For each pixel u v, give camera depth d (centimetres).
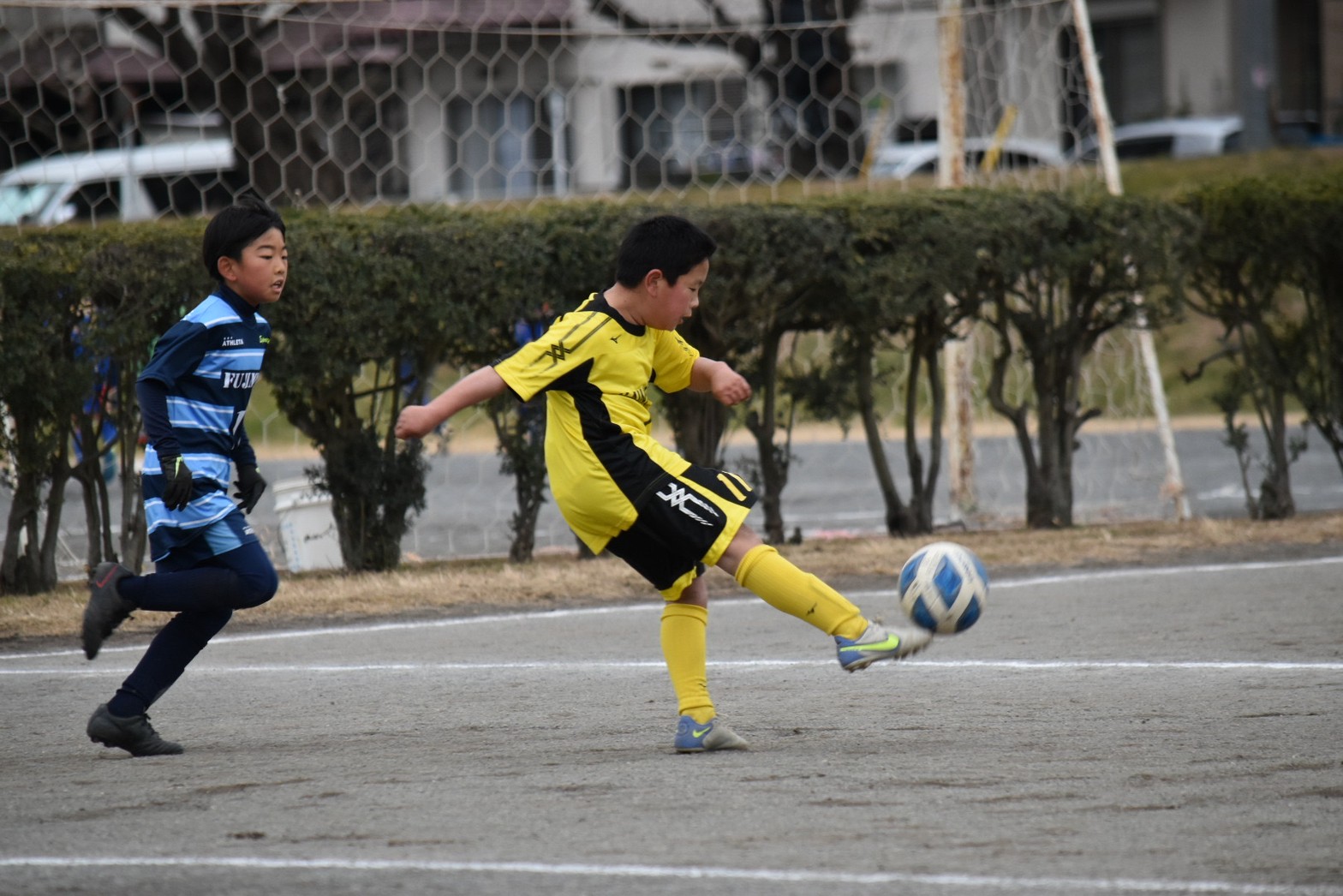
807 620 1788
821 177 9394
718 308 3741
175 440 1847
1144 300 4159
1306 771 1675
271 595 1941
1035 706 2086
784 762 1769
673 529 1800
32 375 3300
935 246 3859
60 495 3509
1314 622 2752
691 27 9681
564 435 1825
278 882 1306
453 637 2850
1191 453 6944
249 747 1934
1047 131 7769
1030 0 5528
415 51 9856
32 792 1680
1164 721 1958
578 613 3108
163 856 1400
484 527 4766
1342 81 14412
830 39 9319
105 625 1861
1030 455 4319
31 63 6719
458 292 3541
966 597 1762
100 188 7194
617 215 3656
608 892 1266
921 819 1492
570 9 10281
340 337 3434
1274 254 4206
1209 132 12275
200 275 3369
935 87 9956
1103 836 1421
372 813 1552
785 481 4084
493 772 1744
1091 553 3725
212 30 6912
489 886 1286
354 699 2266
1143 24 14750
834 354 4141
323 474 3775
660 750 1859
